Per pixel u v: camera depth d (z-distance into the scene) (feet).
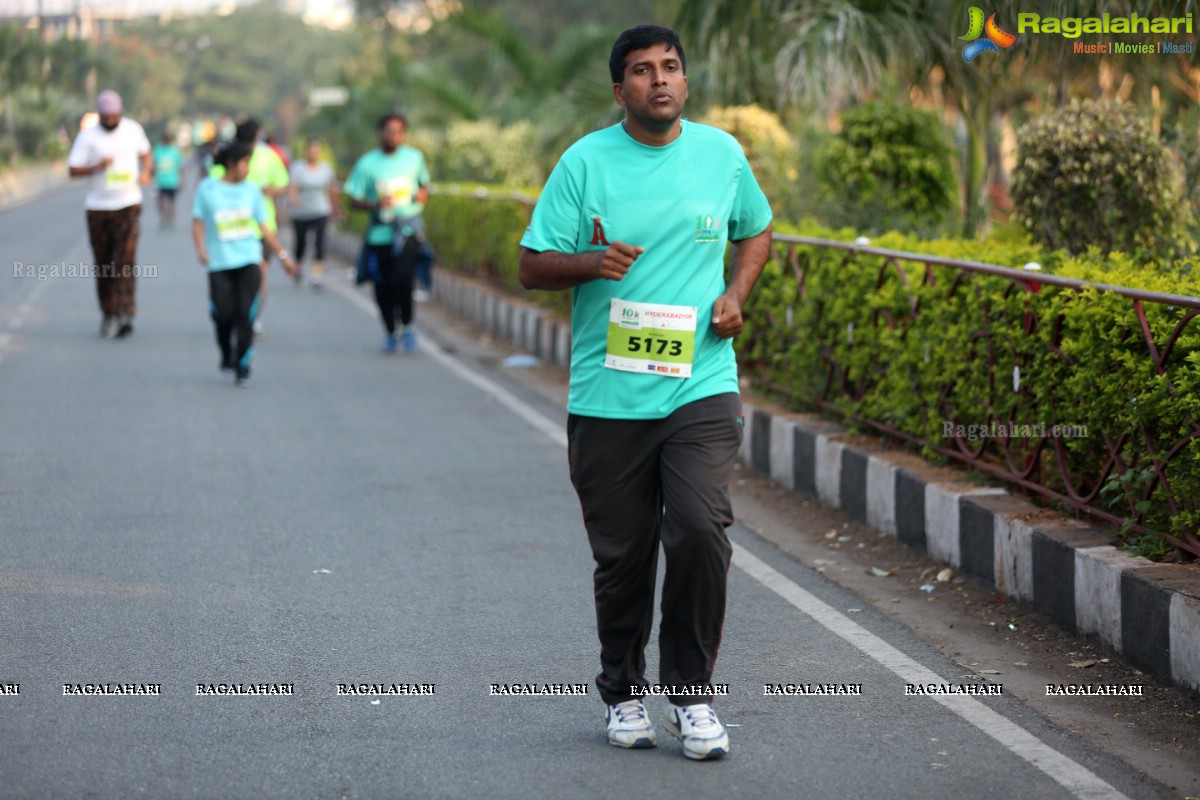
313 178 102.99
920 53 64.69
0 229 147.64
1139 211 45.57
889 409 39.27
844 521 38.73
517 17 207.10
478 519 38.06
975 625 30.01
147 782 21.36
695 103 78.23
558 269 21.91
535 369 68.08
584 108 100.48
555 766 22.25
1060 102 63.16
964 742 23.56
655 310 22.07
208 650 27.40
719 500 22.09
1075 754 23.11
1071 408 31.09
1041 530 30.17
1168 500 27.78
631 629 23.00
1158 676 26.17
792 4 69.77
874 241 43.52
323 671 26.37
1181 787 21.89
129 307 72.33
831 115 76.18
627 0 195.93
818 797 21.24
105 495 39.81
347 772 21.89
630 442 22.38
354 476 42.88
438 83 139.74
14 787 21.08
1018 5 50.60
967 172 67.21
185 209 206.59
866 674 26.89
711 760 22.59
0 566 32.73
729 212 22.70
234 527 36.65
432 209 104.27
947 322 36.19
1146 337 28.09
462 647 27.89
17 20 335.06
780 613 30.68
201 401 55.11
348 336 77.15
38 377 59.67
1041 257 37.88
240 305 58.85
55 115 317.42
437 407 55.62
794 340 45.57
